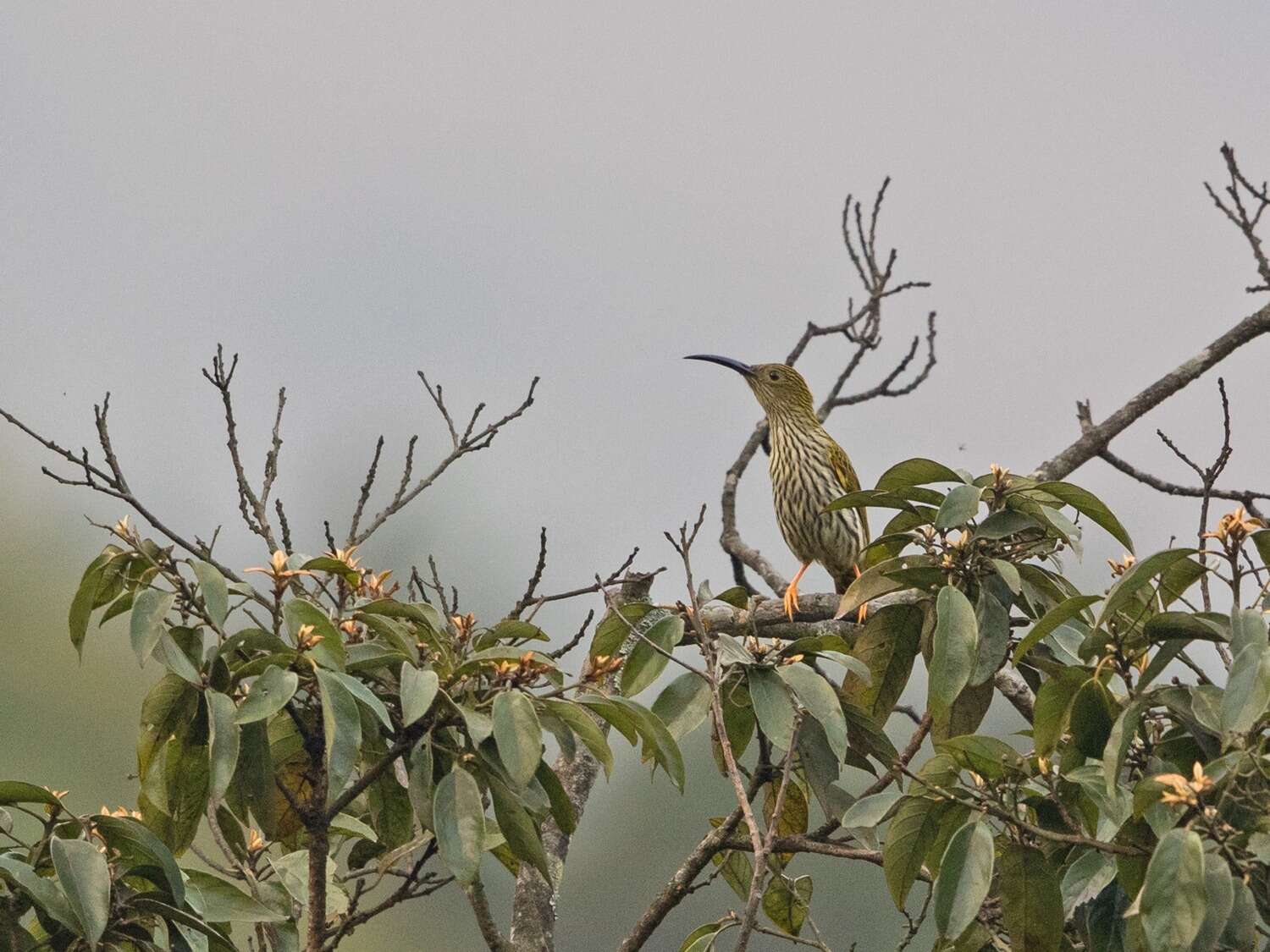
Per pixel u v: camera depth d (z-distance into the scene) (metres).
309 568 7.94
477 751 7.70
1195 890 6.16
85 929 7.03
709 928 9.76
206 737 7.74
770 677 8.23
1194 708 7.16
